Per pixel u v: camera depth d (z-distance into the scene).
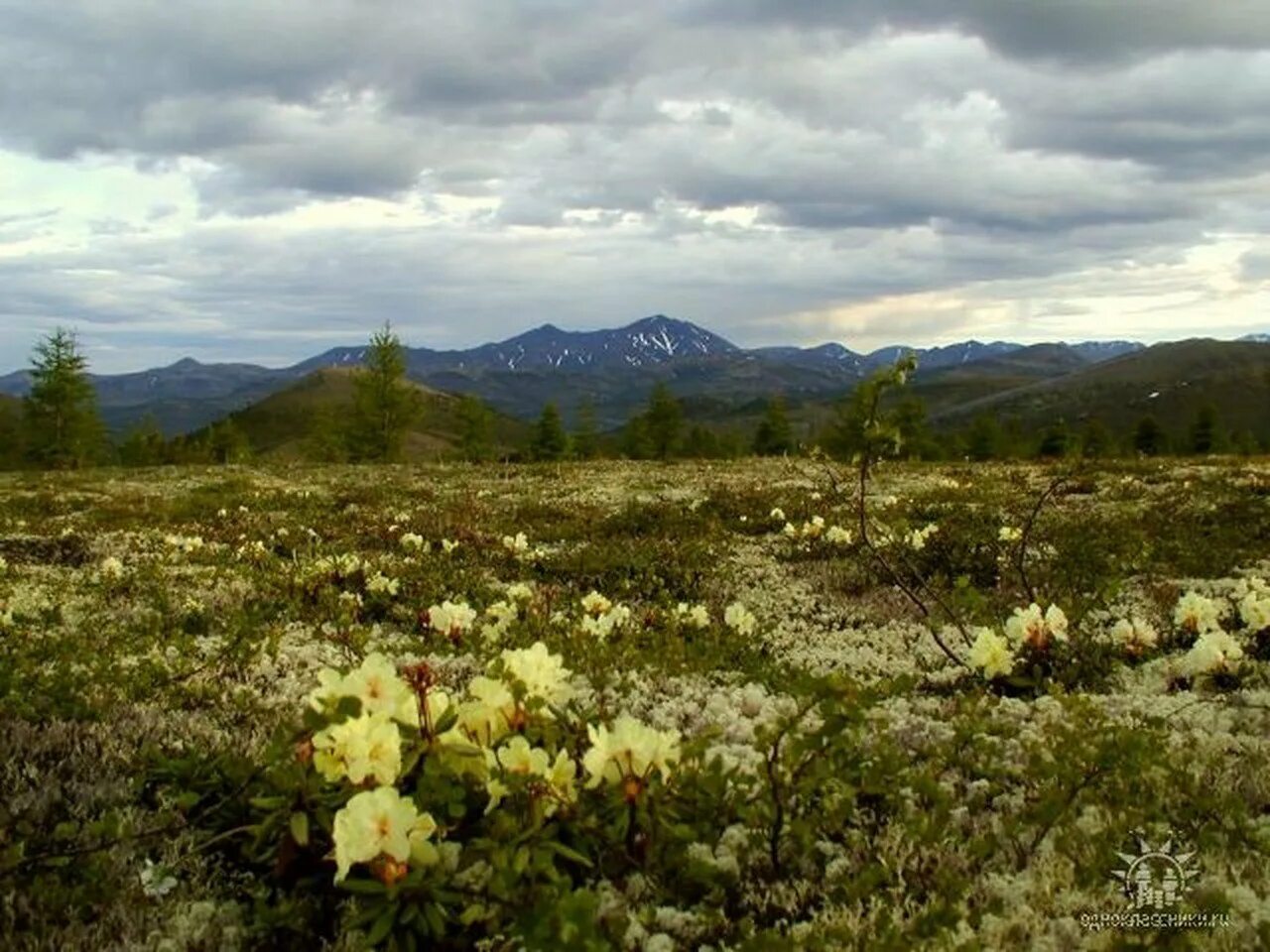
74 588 12.25
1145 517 16.36
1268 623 7.22
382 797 3.35
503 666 4.42
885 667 8.46
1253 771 4.85
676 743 4.18
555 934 2.99
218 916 3.95
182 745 5.74
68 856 4.18
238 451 84.06
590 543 16.66
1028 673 7.21
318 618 10.53
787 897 3.99
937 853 4.18
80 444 65.81
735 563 14.95
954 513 17.58
